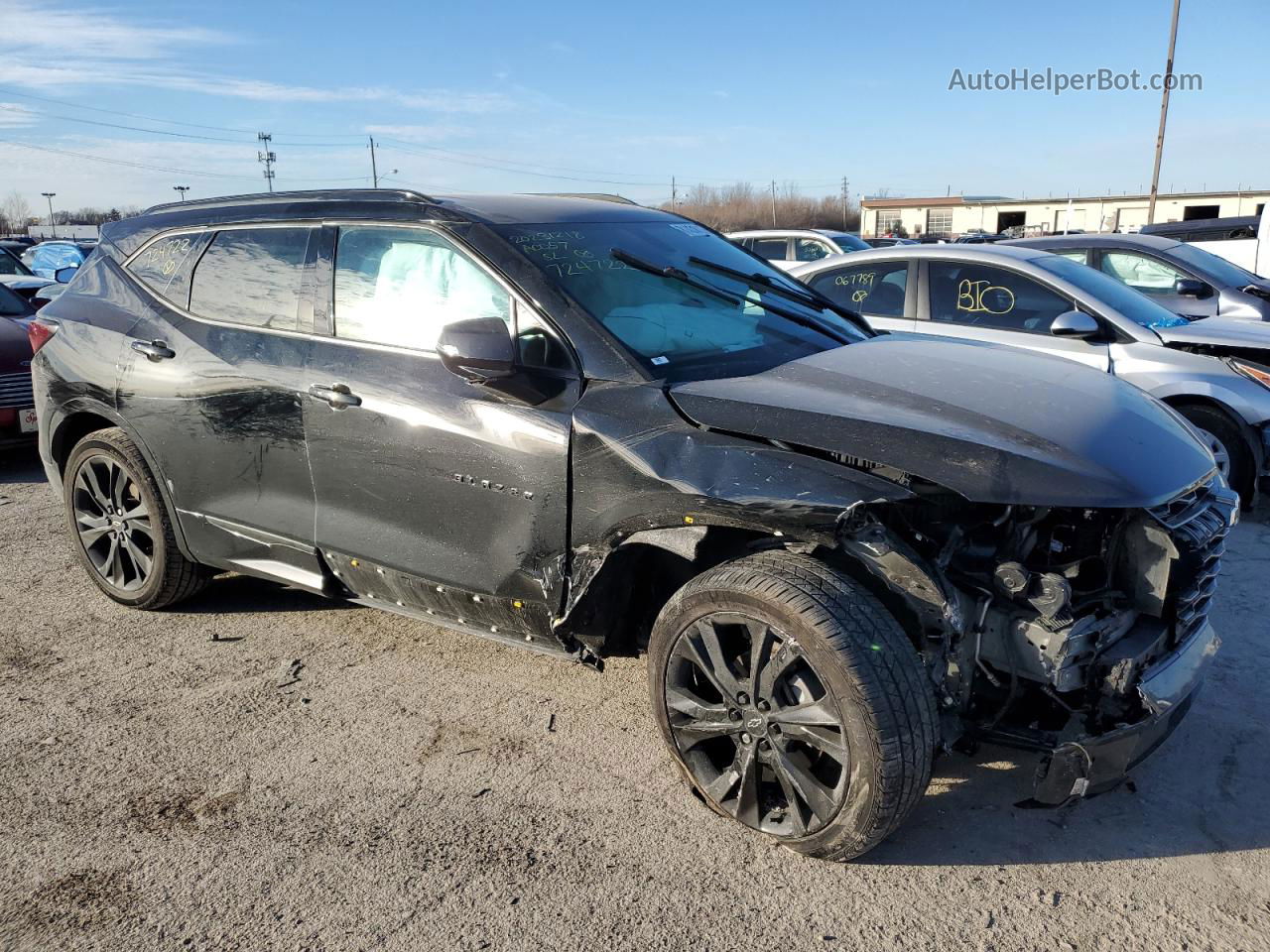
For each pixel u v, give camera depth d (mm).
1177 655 2883
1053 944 2512
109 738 3578
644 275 3600
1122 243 8562
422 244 3598
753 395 3000
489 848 2926
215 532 4207
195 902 2715
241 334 3998
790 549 2904
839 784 2656
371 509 3621
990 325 6605
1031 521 2734
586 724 3643
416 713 3734
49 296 9805
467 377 3193
